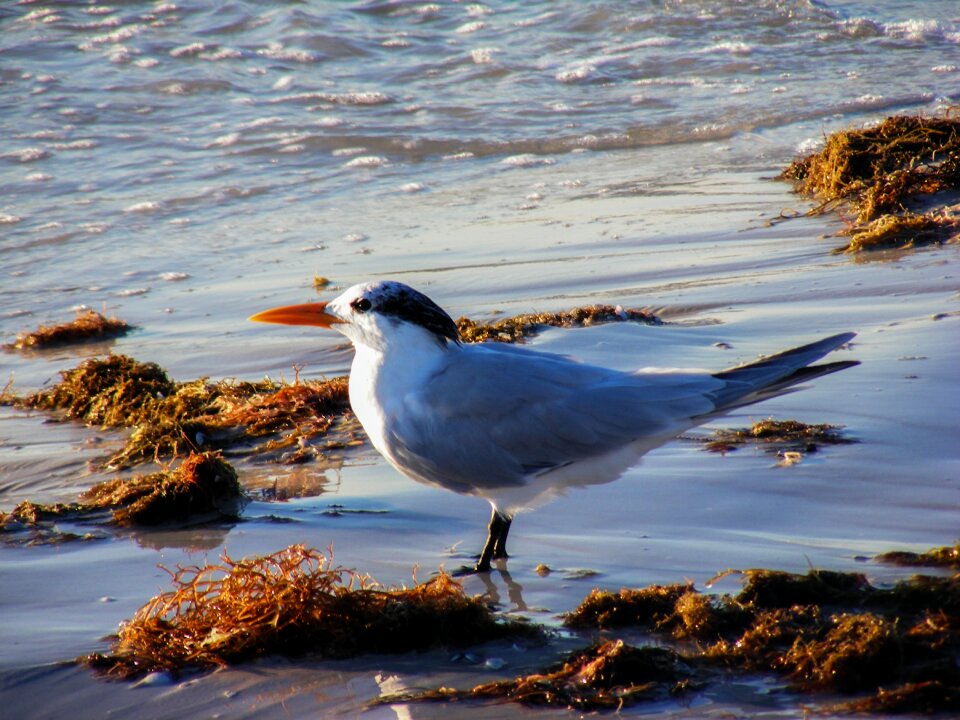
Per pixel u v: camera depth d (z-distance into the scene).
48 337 15.55
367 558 8.30
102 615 7.38
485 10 34.22
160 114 26.89
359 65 30.27
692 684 5.96
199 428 11.64
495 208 20.98
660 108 27.39
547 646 6.66
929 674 5.77
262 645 6.67
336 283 17.03
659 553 7.96
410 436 8.32
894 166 19.83
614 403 8.14
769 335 13.11
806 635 6.23
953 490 8.63
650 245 17.94
